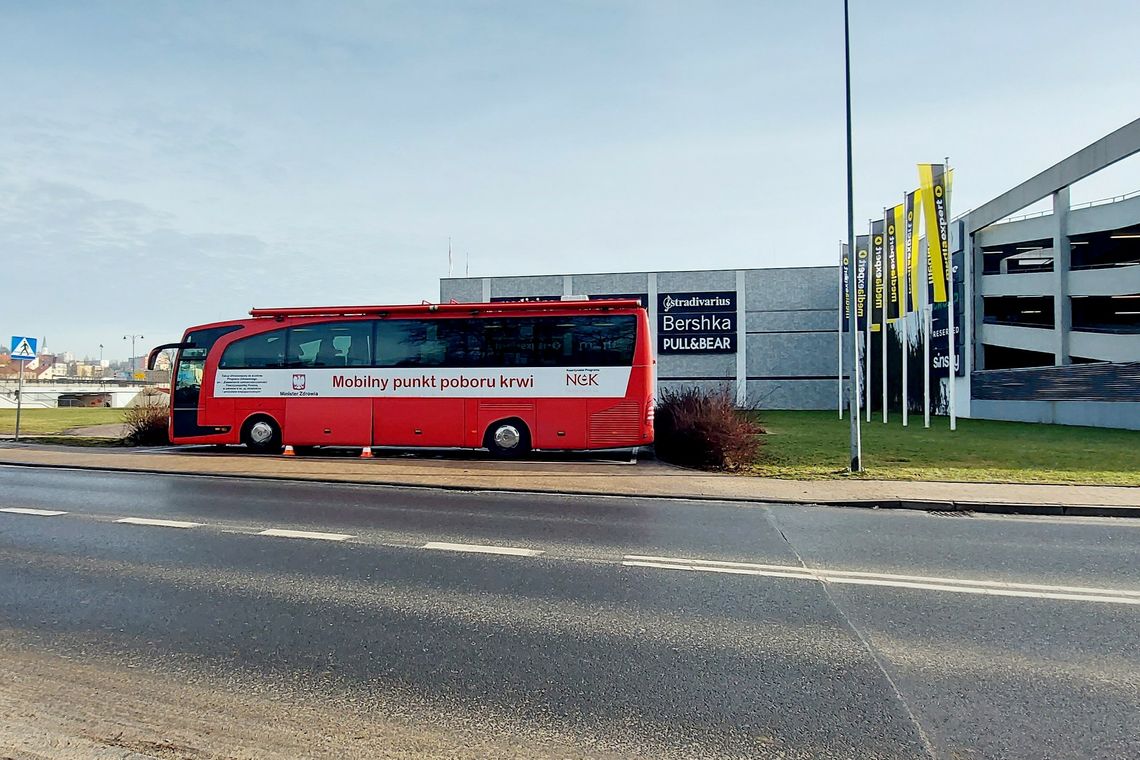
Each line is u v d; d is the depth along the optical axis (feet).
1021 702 12.35
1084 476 39.73
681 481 39.11
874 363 117.39
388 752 10.51
